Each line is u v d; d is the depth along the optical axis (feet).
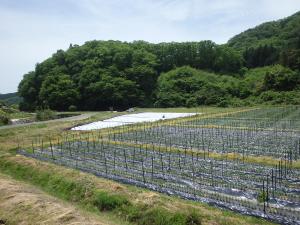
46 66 387.34
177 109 302.86
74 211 59.93
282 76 315.37
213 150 112.88
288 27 549.13
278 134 139.64
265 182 75.92
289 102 288.92
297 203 63.00
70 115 274.16
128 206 62.90
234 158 100.01
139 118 234.38
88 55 395.96
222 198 66.59
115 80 347.77
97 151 117.91
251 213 59.06
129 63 385.50
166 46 441.68
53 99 343.26
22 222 58.29
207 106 315.37
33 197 66.64
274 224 54.95
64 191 76.54
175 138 139.74
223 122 185.06
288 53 364.79
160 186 74.74
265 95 304.71
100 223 55.16
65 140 144.05
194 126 171.94
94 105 352.28
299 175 81.05
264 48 452.76
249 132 146.41
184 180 79.20
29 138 148.46
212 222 54.39
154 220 57.21
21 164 98.17
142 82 370.94
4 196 68.44
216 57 438.81
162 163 89.15
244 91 329.72
